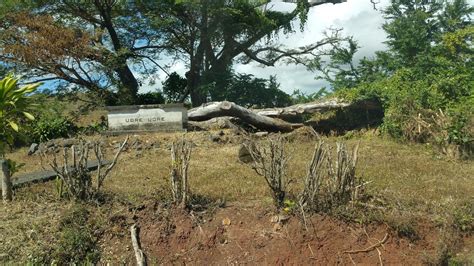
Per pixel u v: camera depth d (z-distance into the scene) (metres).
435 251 7.45
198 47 27.16
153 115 16.59
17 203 8.59
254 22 26.34
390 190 9.00
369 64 23.31
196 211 8.00
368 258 7.32
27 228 7.75
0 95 8.41
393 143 14.53
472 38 23.14
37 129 17.92
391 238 7.56
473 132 13.02
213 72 26.52
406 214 7.93
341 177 7.90
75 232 7.56
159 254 7.45
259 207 8.04
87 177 8.45
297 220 7.66
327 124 18.38
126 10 26.28
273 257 7.28
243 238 7.54
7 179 8.79
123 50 24.16
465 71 17.48
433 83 16.00
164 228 7.71
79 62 22.70
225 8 24.44
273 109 18.94
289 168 10.90
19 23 21.86
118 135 16.56
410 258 7.36
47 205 8.42
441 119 13.94
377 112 17.88
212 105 17.56
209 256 7.39
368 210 7.86
